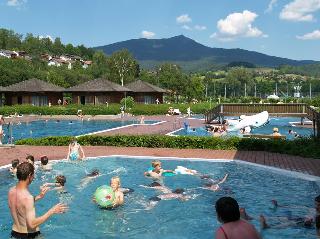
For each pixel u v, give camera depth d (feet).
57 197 40.86
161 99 263.70
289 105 123.85
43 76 335.88
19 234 24.16
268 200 39.29
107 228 31.73
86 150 71.41
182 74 374.43
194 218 34.30
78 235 30.12
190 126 125.18
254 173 52.16
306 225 31.53
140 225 32.58
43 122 158.40
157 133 100.94
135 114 192.85
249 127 107.34
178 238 29.63
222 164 58.49
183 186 45.55
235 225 17.28
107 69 442.91
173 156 64.08
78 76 375.66
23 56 623.36
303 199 39.47
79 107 194.08
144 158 63.36
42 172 53.01
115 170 54.70
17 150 71.56
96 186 45.78
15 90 213.87
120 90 228.02
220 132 103.14
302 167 53.57
